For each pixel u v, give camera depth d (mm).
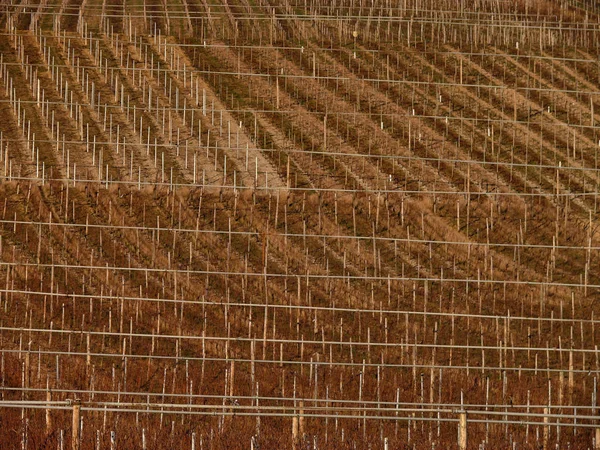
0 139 95250
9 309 74938
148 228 83812
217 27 121125
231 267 82312
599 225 88938
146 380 65250
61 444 44344
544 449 51500
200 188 90250
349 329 76250
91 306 74125
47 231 83750
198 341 73312
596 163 98500
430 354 73688
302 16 124688
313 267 83000
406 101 107562
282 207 88438
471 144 100625
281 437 49938
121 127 100188
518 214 89500
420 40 119562
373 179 94312
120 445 46312
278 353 72625
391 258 84250
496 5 127812
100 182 89562
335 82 110125
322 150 98688
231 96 106750
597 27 123625
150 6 127875
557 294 80688
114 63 111438
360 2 127625
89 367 66562
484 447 49406
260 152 97812
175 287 79000
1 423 49344
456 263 84188
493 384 67812
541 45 118750
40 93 104438
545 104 108125
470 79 112188
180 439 48438
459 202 90062
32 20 119000
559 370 65188
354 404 62531
